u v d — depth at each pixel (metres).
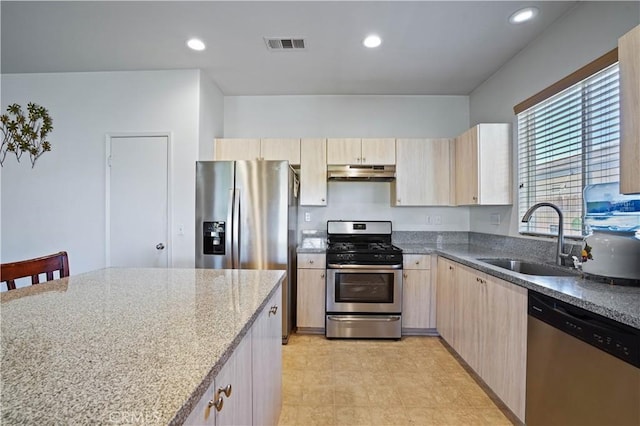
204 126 3.16
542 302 1.48
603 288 1.42
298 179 3.53
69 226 3.14
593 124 1.95
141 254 3.08
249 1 2.06
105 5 2.10
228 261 2.85
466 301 2.33
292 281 3.17
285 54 2.75
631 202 1.65
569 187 2.15
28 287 1.43
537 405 1.52
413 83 3.36
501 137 2.78
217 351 0.77
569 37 2.13
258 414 1.24
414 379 2.26
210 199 2.89
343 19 2.25
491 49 2.64
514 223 2.74
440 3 2.06
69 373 0.66
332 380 2.24
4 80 3.18
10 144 2.17
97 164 3.12
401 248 3.19
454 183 3.34
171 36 2.48
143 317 1.02
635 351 1.04
